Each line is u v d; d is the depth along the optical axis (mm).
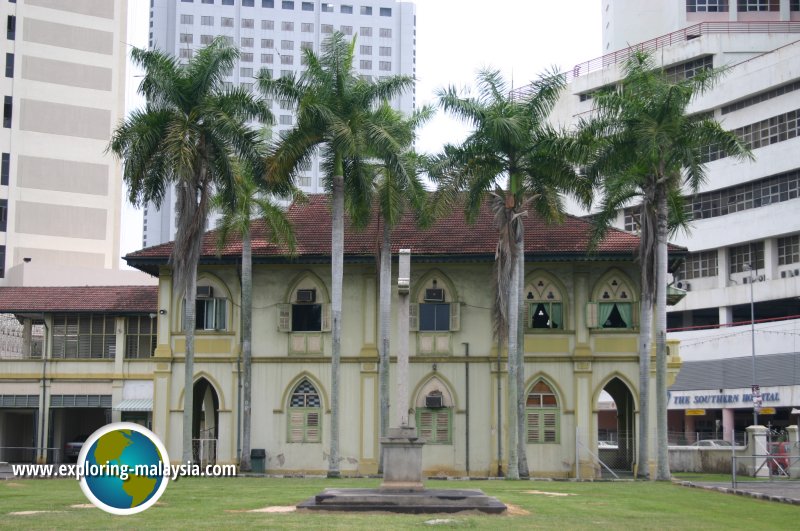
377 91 39969
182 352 45250
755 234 75750
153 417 44906
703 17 90438
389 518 21797
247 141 39062
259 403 44844
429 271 45000
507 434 43531
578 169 44719
